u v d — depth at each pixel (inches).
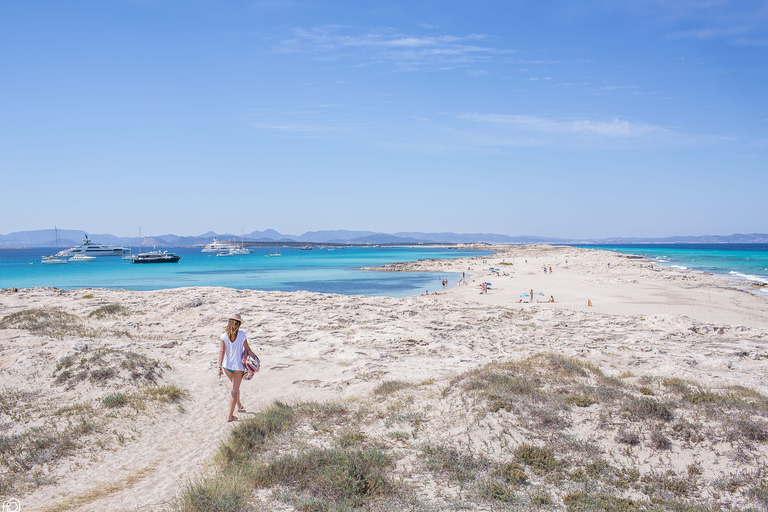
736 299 1715.1
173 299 1051.9
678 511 230.1
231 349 403.2
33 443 330.0
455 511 233.3
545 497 242.8
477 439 310.7
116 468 306.5
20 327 738.8
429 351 669.3
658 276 2586.1
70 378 457.4
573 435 309.6
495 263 4507.9
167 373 517.0
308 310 1010.1
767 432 286.0
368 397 441.1
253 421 371.2
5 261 7475.4
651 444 291.9
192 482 281.3
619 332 860.6
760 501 232.2
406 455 298.5
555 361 465.4
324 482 259.9
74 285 2952.8
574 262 4015.8
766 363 609.0
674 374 501.7
